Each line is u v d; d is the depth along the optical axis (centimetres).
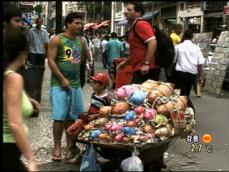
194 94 1511
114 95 616
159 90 624
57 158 659
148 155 571
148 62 707
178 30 1355
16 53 382
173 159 700
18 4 746
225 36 1573
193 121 666
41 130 845
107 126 562
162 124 575
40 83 902
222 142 827
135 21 723
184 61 1016
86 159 556
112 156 582
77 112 674
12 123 371
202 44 1811
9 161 389
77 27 653
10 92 371
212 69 1570
